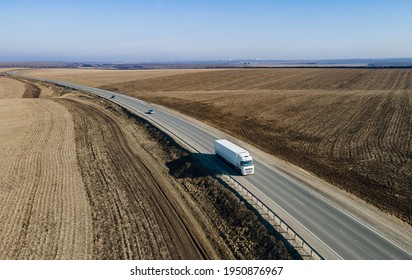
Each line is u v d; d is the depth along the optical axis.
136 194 33.81
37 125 62.72
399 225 25.78
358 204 29.16
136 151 47.62
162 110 73.50
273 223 25.84
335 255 22.03
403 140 45.56
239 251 24.17
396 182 33.38
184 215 29.61
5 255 23.80
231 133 53.88
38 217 29.23
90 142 51.81
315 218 26.72
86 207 31.08
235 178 35.03
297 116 63.28
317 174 36.53
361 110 64.94
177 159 43.12
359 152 42.38
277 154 43.44
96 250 24.53
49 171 39.88
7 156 45.12
